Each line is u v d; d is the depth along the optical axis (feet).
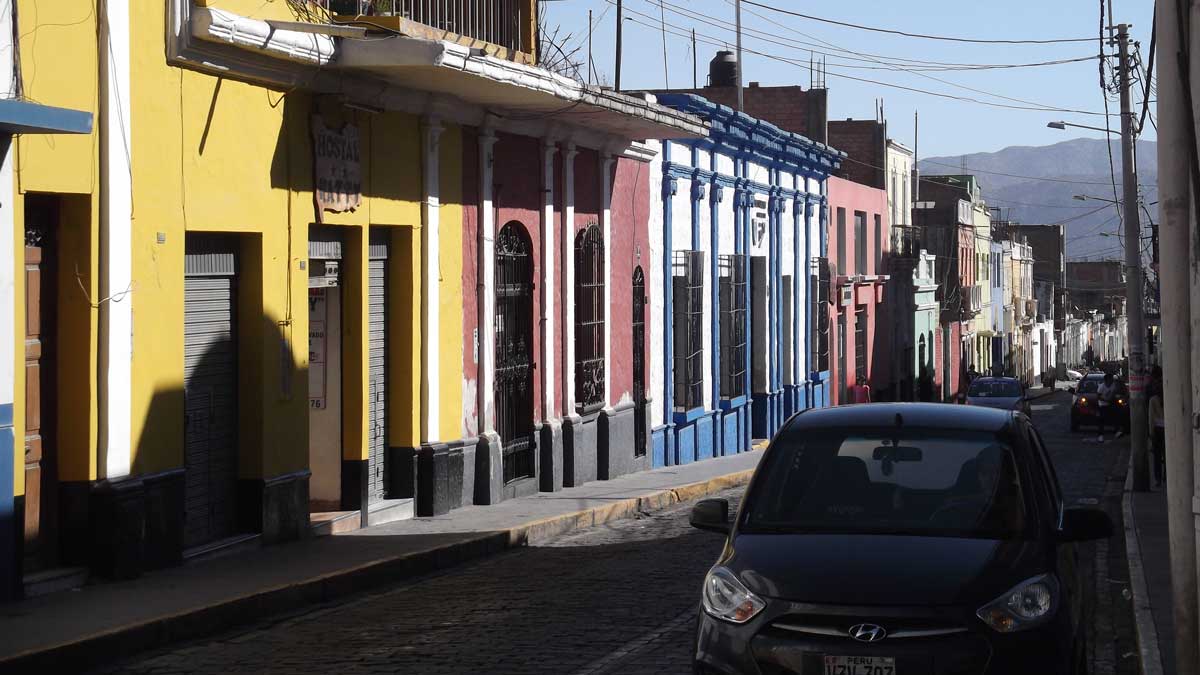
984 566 21.86
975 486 24.31
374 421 51.88
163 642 31.86
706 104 84.28
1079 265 427.33
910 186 180.24
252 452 43.93
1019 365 289.53
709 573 22.93
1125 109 86.99
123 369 37.17
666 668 28.63
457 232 56.08
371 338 51.55
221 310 43.04
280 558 41.88
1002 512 23.72
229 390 43.50
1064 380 325.83
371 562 41.11
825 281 119.24
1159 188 26.14
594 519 57.36
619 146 72.38
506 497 60.49
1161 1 26.02
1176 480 25.91
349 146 48.21
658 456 81.30
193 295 41.45
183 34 39.11
